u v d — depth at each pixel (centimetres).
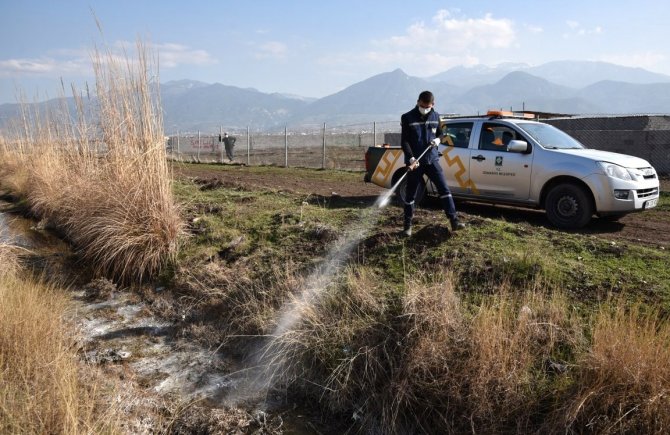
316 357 455
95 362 497
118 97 748
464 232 614
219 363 504
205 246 723
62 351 461
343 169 1764
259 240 709
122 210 731
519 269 509
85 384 440
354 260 583
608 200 701
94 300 658
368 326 454
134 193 727
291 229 716
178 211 792
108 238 734
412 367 405
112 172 768
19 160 1528
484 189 818
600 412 349
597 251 552
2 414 358
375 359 427
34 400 374
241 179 1434
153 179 730
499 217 830
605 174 700
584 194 716
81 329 572
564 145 793
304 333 476
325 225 698
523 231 620
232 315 563
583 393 355
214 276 635
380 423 403
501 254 539
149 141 732
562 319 424
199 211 870
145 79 730
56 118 1071
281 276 580
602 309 434
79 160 932
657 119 1814
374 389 419
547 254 538
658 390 337
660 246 630
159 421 414
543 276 492
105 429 372
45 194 1084
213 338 541
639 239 678
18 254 793
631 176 706
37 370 416
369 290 500
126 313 620
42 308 518
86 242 798
